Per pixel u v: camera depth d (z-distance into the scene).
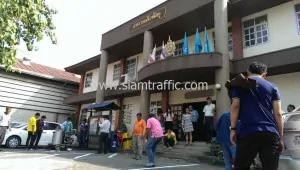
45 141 15.12
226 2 11.95
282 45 11.48
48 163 8.00
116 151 13.56
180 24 14.30
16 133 14.43
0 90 20.41
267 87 3.00
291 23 11.42
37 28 6.17
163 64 12.44
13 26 5.01
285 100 11.21
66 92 24.56
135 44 17.53
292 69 10.94
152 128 8.27
